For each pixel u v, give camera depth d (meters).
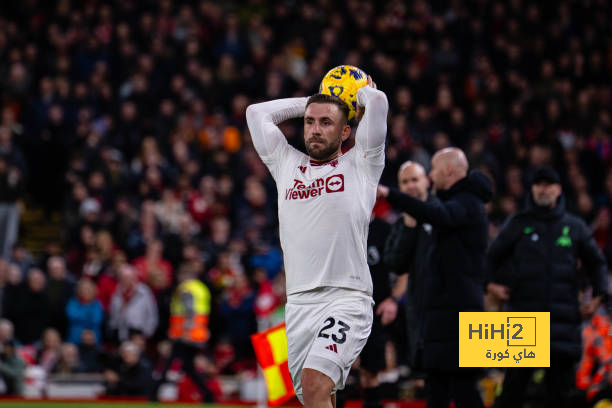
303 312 15.91
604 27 66.81
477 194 21.17
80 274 47.16
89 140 52.50
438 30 64.25
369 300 16.05
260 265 44.53
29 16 63.47
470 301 20.69
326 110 16.16
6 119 54.34
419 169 22.94
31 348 40.69
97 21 63.25
